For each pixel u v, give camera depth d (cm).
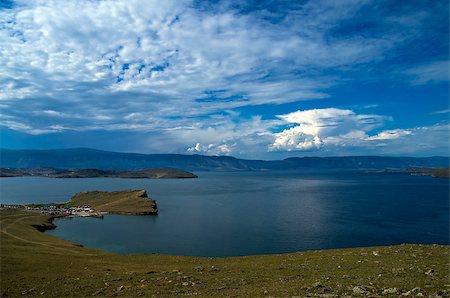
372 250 5969
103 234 13612
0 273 4797
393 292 2836
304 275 4181
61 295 3831
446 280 3278
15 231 11162
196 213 19425
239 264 5691
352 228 14100
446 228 14012
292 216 17575
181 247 11300
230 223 15825
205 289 3731
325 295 2891
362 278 3612
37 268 5269
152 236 13125
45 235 11400
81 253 7556
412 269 3966
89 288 4069
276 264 5322
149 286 4009
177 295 3522
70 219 17562
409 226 14475
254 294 3206
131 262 6344
